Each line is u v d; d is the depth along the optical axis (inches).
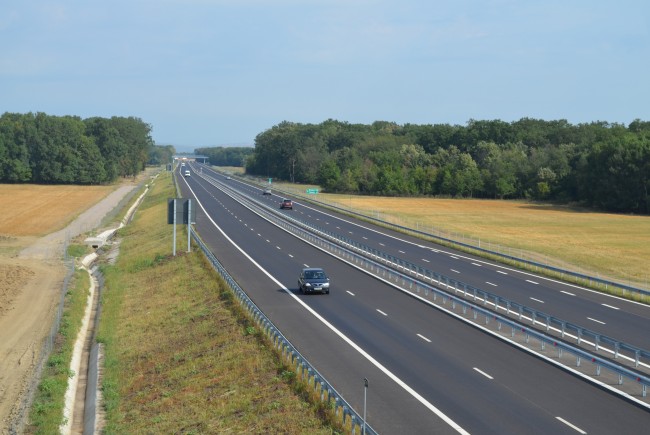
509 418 876.0
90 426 1090.1
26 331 1759.4
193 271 2170.3
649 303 1760.6
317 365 1133.1
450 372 1093.8
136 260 2674.7
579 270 2529.5
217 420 981.8
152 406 1122.7
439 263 2394.2
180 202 2581.2
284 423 896.3
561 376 1076.5
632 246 3245.6
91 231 3887.8
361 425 785.6
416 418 876.6
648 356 1072.2
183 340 1466.5
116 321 1800.0
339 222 3762.3
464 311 1584.6
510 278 2110.0
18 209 5137.8
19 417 1127.0
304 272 1844.2
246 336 1347.2
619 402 944.9
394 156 7662.4
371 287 1916.8
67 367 1397.6
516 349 1248.8
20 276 2509.8
